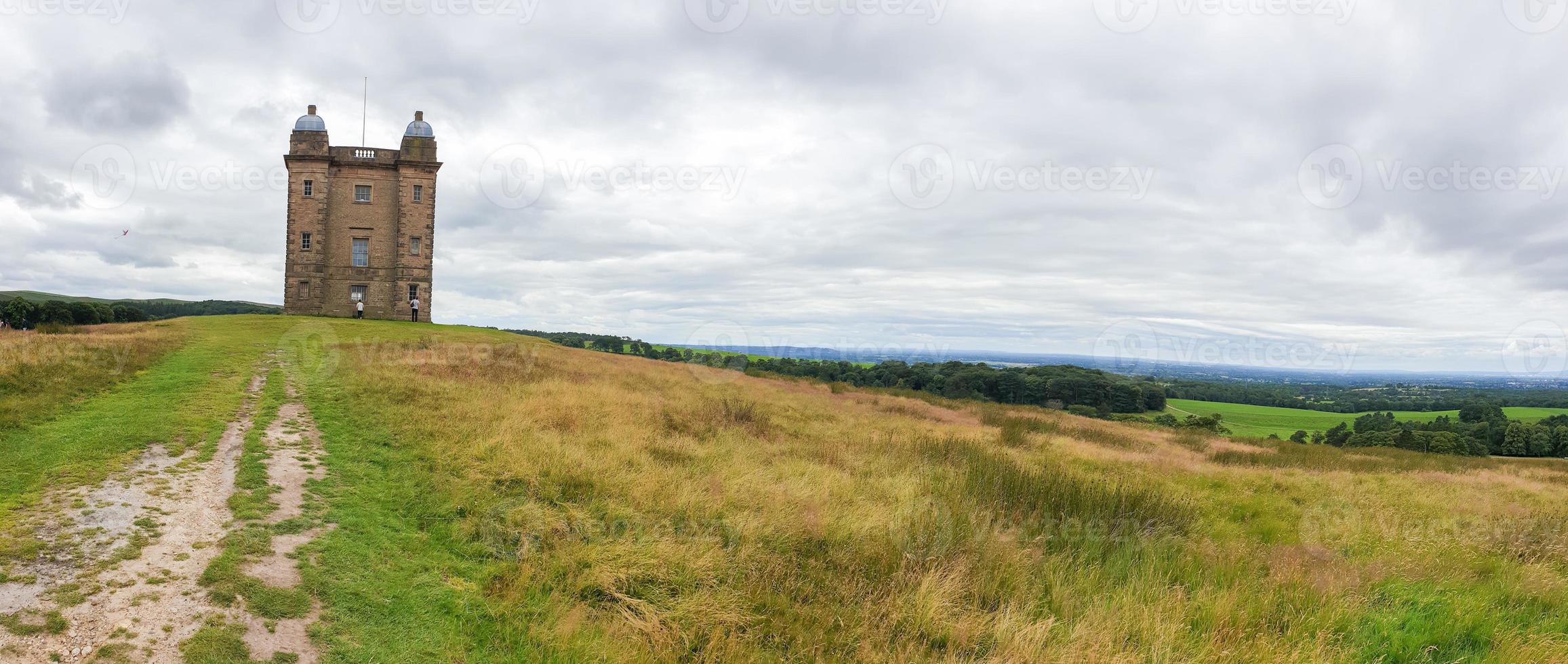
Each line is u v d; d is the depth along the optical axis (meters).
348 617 5.44
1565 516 12.97
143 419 10.55
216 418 11.27
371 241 45.81
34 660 4.24
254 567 5.96
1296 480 16.30
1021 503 10.45
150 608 5.06
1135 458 18.08
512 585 6.29
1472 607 7.37
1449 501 14.37
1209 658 5.80
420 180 46.16
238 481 8.21
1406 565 8.78
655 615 5.94
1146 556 8.57
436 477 9.02
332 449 10.16
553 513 7.99
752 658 5.55
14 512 6.50
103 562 5.67
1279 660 5.75
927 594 6.66
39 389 11.59
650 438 12.89
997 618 6.41
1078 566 8.00
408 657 5.06
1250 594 7.36
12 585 5.11
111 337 18.84
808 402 24.88
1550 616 7.55
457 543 7.18
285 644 4.91
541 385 17.80
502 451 10.36
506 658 5.24
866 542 8.04
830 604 6.61
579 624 5.69
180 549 6.15
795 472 11.35
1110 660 5.63
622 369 27.28
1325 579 7.80
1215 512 12.02
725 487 9.62
